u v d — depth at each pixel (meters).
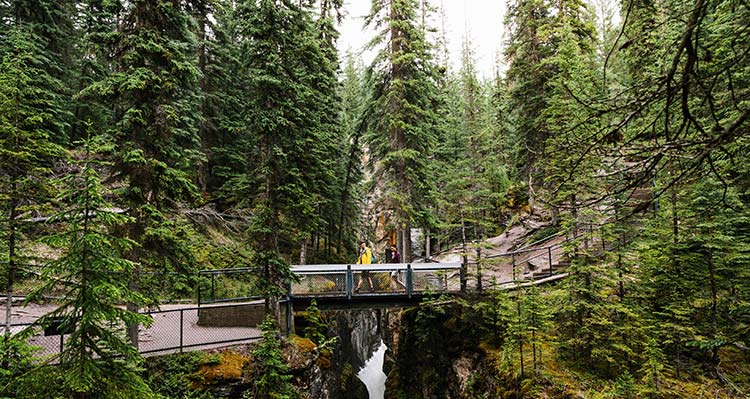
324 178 19.78
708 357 10.07
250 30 12.13
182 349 9.87
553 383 10.34
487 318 13.62
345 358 19.91
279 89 12.58
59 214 5.09
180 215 11.36
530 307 11.05
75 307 4.86
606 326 10.89
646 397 9.10
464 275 14.64
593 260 11.26
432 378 15.26
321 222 20.31
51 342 8.53
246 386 9.53
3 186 7.45
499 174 22.59
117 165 9.14
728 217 9.27
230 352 10.12
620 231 11.86
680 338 9.76
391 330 23.39
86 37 9.33
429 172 20.20
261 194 13.70
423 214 19.20
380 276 14.55
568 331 11.80
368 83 20.12
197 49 20.67
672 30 6.27
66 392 4.69
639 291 11.04
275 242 12.23
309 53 14.74
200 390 9.05
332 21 21.19
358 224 28.19
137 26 9.41
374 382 21.48
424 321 15.38
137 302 5.54
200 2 11.15
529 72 20.05
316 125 16.42
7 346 5.63
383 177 20.52
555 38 19.33
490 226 14.78
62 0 19.38
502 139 25.98
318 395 11.69
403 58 18.59
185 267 9.83
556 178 12.68
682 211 9.83
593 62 15.91
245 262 17.86
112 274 5.54
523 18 21.03
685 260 9.96
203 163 21.61
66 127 18.67
